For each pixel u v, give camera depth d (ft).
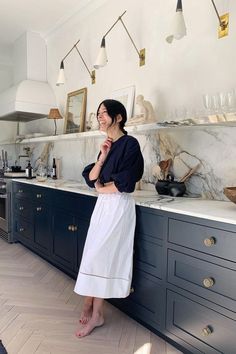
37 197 11.02
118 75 10.04
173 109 8.09
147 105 8.26
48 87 14.32
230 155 6.80
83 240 8.44
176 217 5.77
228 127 6.81
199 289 5.40
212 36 7.07
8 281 9.21
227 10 6.72
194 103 7.54
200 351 5.43
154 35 8.61
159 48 8.46
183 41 7.77
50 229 10.21
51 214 10.11
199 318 5.42
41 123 15.61
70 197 9.00
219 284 5.06
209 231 5.18
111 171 6.42
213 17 7.04
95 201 7.86
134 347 6.14
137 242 6.70
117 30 10.02
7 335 6.49
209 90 7.18
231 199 5.68
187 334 5.67
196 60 7.47
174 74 8.05
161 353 5.94
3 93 15.23
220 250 5.02
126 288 6.54
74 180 12.44
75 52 12.45
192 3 7.51
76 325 6.93
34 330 6.70
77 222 8.70
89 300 7.08
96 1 10.82
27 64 14.29
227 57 6.77
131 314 7.09
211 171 7.22
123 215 6.38
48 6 11.66
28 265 10.53
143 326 6.89
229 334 4.93
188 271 5.59
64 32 13.19
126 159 6.27
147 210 6.41
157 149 8.67
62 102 13.58
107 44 10.50
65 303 7.93
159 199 7.02
